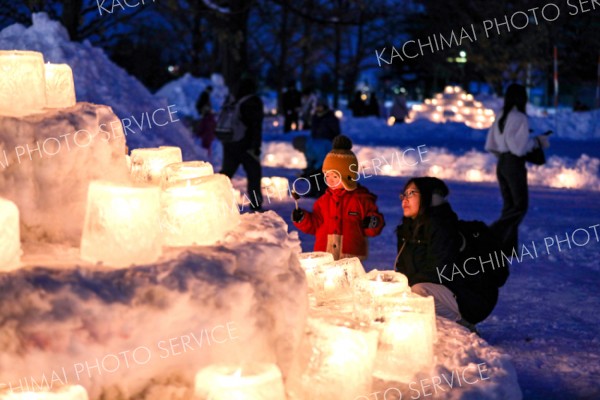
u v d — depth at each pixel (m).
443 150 18.08
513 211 8.38
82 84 13.02
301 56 42.72
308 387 3.17
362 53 48.94
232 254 3.11
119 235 2.92
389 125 25.59
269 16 38.69
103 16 18.33
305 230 5.68
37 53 3.52
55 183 3.29
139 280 2.80
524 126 8.24
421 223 5.05
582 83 45.28
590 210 11.30
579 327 5.64
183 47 42.47
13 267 2.86
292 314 3.19
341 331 3.27
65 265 2.92
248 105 10.59
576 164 15.25
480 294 4.98
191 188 3.38
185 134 14.88
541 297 6.53
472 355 3.71
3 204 2.85
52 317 2.67
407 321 3.51
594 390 4.29
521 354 4.99
